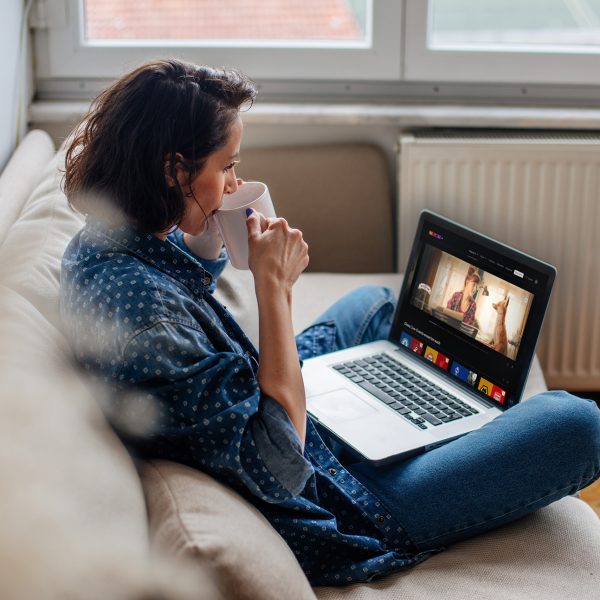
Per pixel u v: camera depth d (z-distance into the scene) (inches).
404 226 88.6
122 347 41.3
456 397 60.2
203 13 90.4
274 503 45.0
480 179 86.5
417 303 65.9
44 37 89.8
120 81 44.6
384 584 48.3
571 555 49.4
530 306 57.8
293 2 90.3
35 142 77.4
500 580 47.5
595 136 87.8
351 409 58.1
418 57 91.0
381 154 90.2
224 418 41.6
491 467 50.6
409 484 51.4
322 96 93.2
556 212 86.8
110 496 34.4
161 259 45.0
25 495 29.9
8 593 26.8
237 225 49.8
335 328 68.6
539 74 91.3
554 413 51.4
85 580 28.6
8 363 37.6
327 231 90.6
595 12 90.4
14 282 49.0
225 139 44.4
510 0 90.1
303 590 38.9
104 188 44.0
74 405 37.7
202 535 35.7
